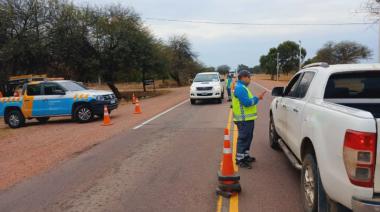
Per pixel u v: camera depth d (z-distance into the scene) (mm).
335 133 3246
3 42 27234
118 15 32156
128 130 11047
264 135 9266
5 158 8125
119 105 23109
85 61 29734
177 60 64688
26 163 7449
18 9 27375
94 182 5777
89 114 14016
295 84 5832
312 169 3912
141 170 6355
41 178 6180
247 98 6008
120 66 31344
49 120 16406
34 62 28719
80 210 4621
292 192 4961
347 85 4566
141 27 33031
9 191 5562
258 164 6441
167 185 5461
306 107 4473
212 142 8578
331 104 3814
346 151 3012
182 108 17656
